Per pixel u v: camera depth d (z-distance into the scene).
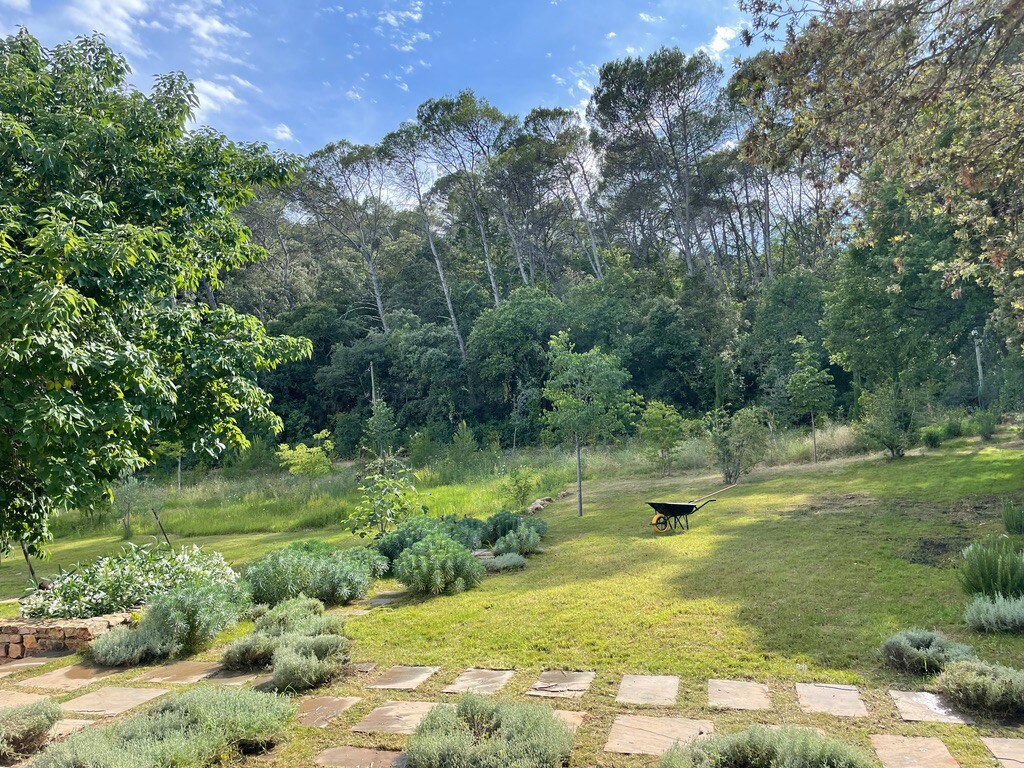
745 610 6.23
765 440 18.97
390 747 3.95
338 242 54.59
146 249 6.45
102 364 5.15
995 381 25.19
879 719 3.98
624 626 6.04
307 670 5.12
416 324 44.50
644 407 33.50
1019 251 9.29
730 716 4.12
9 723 4.19
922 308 19.41
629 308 37.44
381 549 10.38
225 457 35.53
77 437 5.03
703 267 44.19
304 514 17.88
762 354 34.06
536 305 37.34
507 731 3.75
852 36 7.25
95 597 7.86
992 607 5.33
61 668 6.18
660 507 11.02
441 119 41.19
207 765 3.76
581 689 4.71
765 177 42.06
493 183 43.31
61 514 19.16
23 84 7.33
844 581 6.97
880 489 13.23
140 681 5.64
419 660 5.61
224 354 7.46
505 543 10.06
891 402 18.64
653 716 4.18
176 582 8.37
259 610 7.57
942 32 7.33
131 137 8.07
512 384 39.25
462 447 27.81
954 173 8.46
